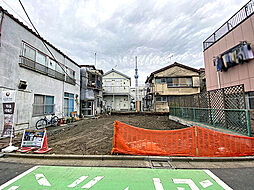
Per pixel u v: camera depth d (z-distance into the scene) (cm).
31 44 773
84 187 237
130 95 2744
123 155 377
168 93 1823
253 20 599
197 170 301
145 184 246
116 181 256
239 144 369
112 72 2742
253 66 605
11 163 344
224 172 291
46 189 231
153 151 379
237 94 458
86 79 1608
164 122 1027
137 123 997
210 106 600
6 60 602
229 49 731
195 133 376
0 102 568
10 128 460
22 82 691
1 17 581
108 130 769
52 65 998
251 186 238
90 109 1591
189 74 1884
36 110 800
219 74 826
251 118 396
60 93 1092
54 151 423
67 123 1045
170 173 288
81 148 453
